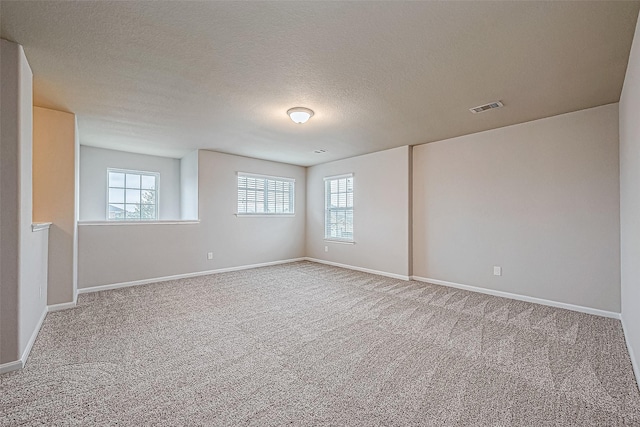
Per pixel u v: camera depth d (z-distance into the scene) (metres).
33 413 1.66
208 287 4.54
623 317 2.88
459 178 4.48
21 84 2.11
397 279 5.09
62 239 3.43
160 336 2.72
